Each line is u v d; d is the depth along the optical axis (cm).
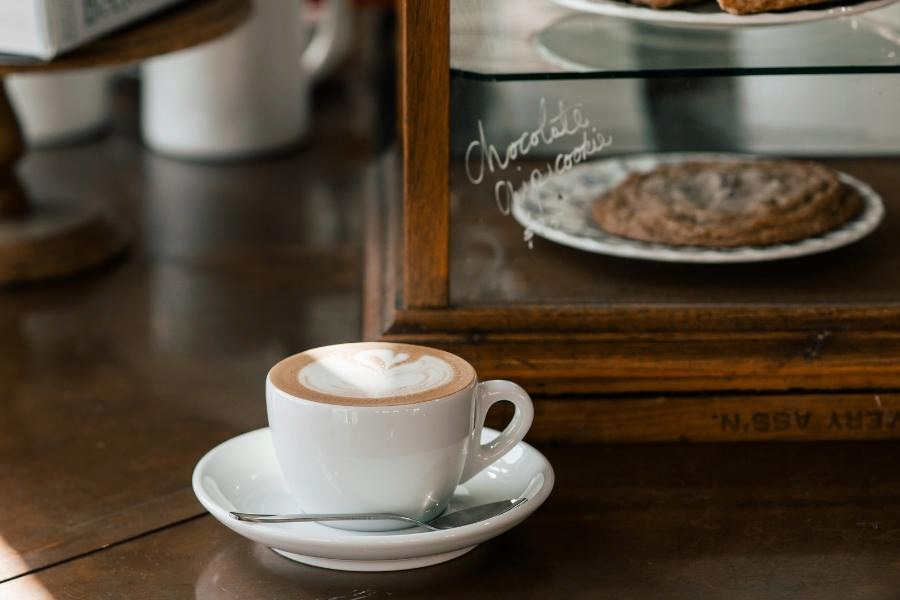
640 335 114
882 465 114
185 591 102
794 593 102
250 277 144
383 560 100
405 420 99
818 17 110
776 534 107
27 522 109
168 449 116
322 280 143
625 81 117
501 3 115
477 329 114
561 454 115
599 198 123
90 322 135
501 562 104
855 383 115
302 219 158
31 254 143
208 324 134
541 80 108
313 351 104
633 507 109
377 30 233
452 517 103
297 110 183
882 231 123
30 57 130
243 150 179
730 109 125
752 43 111
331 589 102
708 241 119
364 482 100
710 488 111
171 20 138
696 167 128
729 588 102
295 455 101
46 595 102
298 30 181
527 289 116
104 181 171
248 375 126
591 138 117
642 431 116
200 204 163
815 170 127
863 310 114
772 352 113
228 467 106
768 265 118
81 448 116
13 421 120
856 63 108
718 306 114
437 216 113
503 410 115
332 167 176
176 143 179
